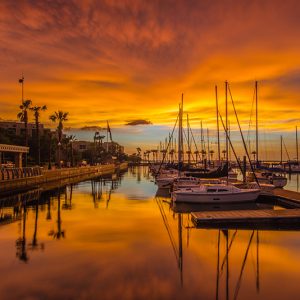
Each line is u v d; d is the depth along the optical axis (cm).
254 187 3653
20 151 5847
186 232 2081
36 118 7744
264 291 1191
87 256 1554
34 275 1309
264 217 2322
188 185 3931
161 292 1168
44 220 2448
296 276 1335
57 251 1630
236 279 1298
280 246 1778
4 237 1912
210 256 1590
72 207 3128
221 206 3194
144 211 2891
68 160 12850
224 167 4878
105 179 7544
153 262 1484
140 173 10850
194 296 1145
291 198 3247
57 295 1134
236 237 1967
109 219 2500
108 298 1112
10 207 3123
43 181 6166
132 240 1858
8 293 1152
